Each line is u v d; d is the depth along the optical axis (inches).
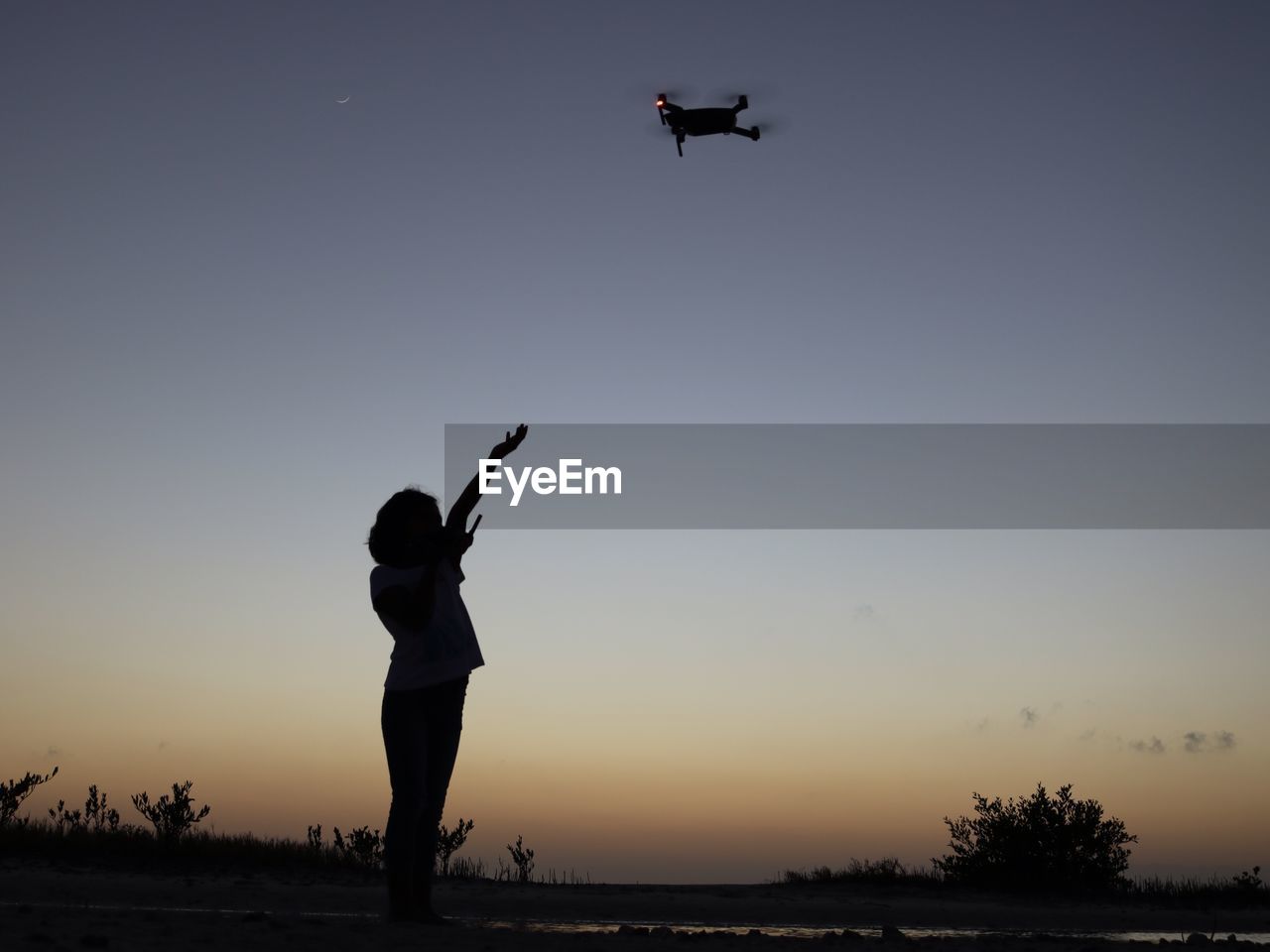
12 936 171.5
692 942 235.9
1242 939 356.2
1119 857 669.9
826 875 686.5
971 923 420.5
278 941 184.4
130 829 568.1
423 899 229.3
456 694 226.1
